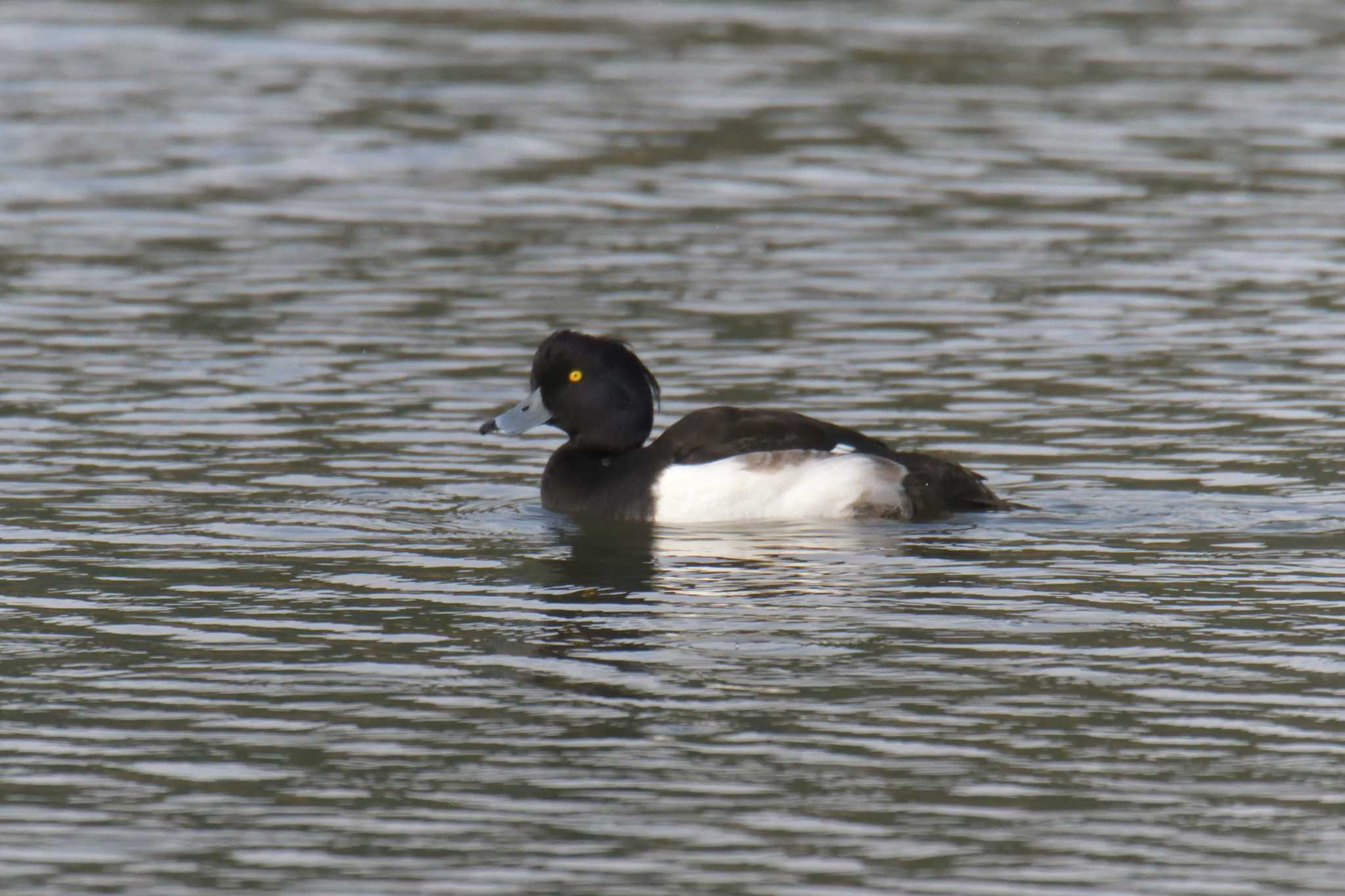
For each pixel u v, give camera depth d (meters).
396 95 26.31
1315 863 8.00
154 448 14.30
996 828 8.30
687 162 23.34
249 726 9.41
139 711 9.60
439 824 8.34
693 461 13.00
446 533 12.64
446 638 10.66
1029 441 14.45
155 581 11.62
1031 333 17.28
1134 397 15.50
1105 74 27.62
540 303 18.23
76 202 21.52
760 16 31.25
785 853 8.09
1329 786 8.71
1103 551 12.11
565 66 27.89
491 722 9.46
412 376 16.17
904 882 7.85
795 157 23.55
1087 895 7.77
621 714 9.55
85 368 16.20
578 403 13.30
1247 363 16.38
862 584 11.52
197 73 27.33
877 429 14.77
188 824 8.34
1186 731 9.31
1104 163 23.30
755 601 11.24
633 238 20.44
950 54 28.75
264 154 23.50
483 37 29.72
